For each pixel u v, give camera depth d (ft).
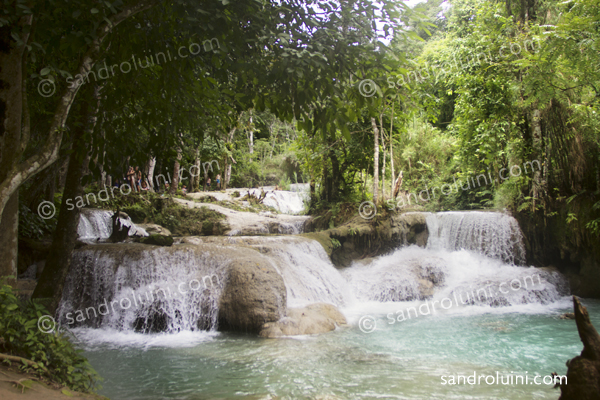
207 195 88.38
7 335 12.78
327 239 53.52
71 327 33.68
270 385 19.19
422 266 49.08
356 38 17.57
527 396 17.34
